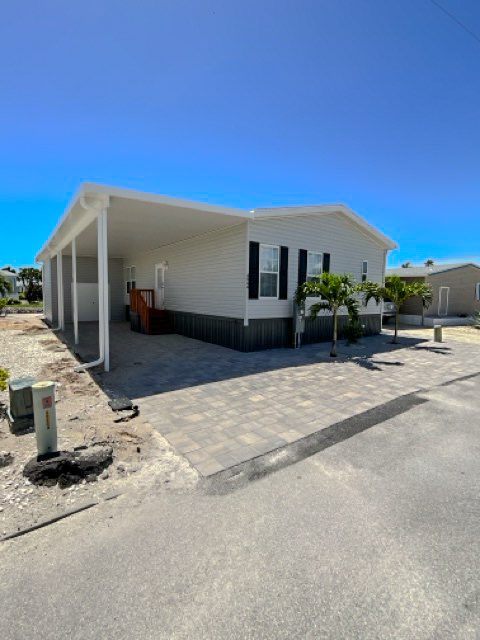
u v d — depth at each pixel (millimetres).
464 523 2371
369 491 2764
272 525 2344
